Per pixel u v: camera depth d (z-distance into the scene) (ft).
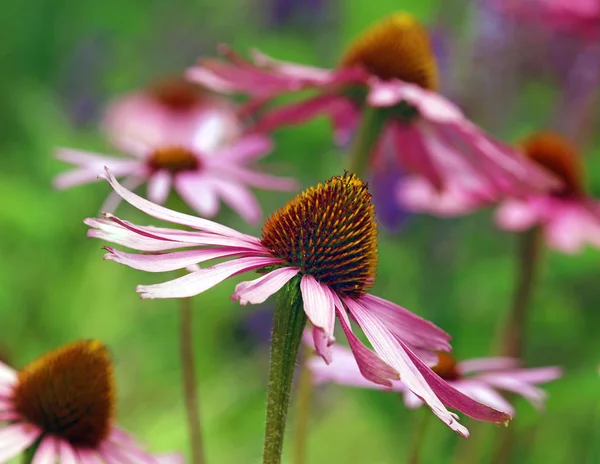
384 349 2.25
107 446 2.53
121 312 4.05
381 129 2.89
